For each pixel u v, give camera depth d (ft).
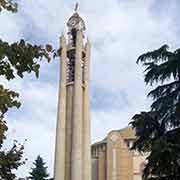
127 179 217.77
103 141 234.17
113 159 223.51
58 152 223.71
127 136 223.71
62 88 236.02
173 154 61.16
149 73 70.33
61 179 218.79
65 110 232.32
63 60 241.35
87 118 234.99
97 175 230.48
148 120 66.28
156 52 70.33
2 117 37.24
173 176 63.98
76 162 219.20
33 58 37.01
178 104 66.59
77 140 223.30
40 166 241.76
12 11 37.91
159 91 69.62
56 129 229.45
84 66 245.24
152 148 62.49
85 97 239.09
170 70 68.49
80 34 245.45
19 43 36.91
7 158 43.47
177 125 66.18
